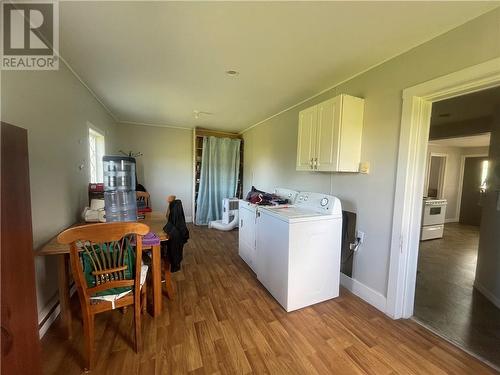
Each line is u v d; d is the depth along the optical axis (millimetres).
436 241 4316
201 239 4004
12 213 857
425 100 1745
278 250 2111
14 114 1375
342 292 2334
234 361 1456
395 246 1877
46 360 1423
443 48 1555
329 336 1698
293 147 3309
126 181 3193
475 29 1393
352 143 2139
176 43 1753
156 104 3367
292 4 1302
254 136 4652
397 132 1866
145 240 1779
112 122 4109
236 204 4598
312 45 1741
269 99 3025
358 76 2215
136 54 1927
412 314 1970
